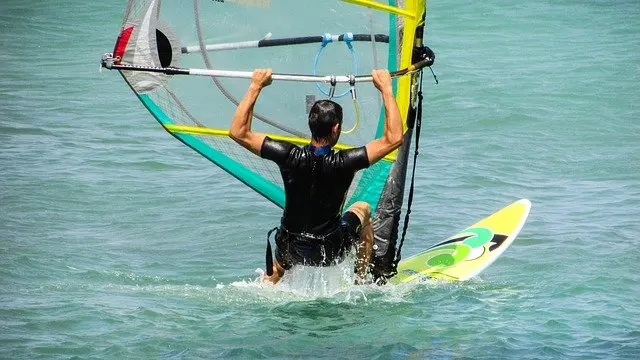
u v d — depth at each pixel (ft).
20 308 79.25
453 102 181.98
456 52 229.45
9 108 177.27
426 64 87.20
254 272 95.81
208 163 144.97
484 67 212.23
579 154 149.48
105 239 107.14
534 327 77.36
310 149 79.46
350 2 86.28
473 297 85.35
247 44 89.76
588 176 137.49
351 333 75.46
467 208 121.19
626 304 83.71
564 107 177.68
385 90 79.30
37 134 158.61
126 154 148.15
